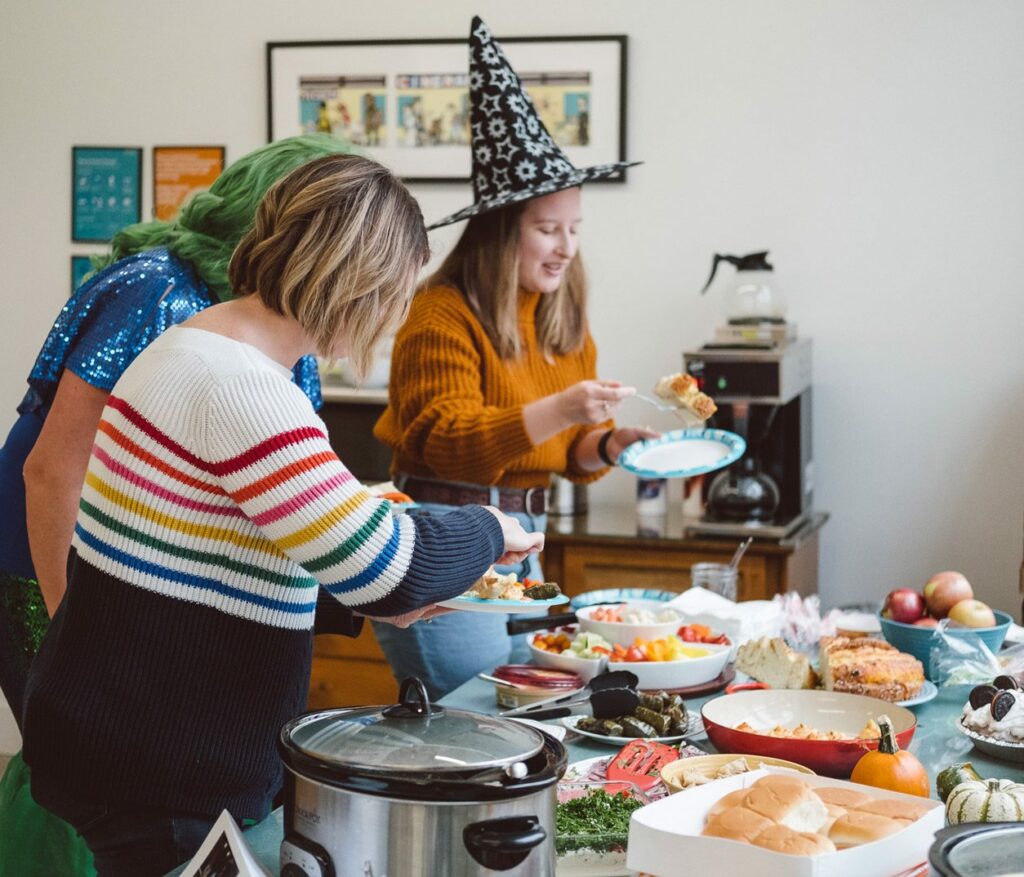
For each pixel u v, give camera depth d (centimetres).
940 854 96
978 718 161
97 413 170
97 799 133
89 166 398
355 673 330
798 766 137
